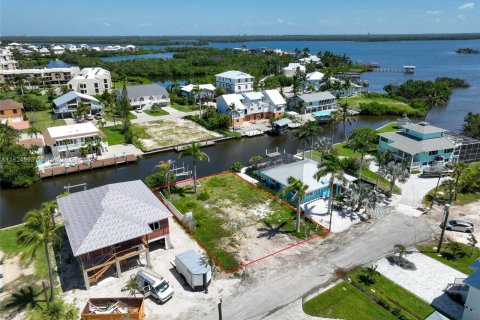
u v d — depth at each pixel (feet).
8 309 114.83
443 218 168.96
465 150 233.14
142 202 142.20
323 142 248.93
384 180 208.64
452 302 116.78
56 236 115.75
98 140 255.50
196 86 417.28
